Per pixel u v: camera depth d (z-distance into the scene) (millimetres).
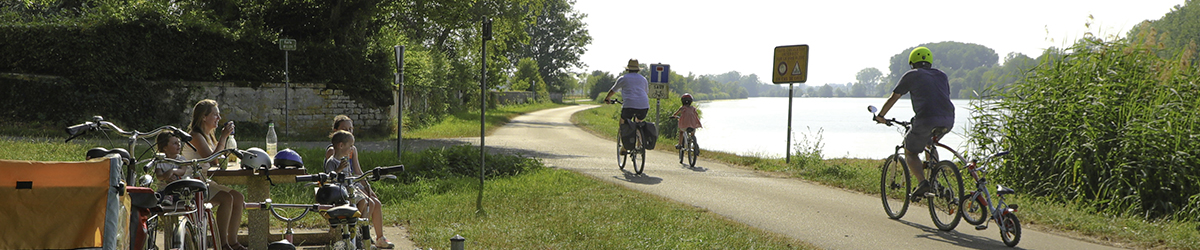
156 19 17875
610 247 5328
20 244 2787
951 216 6363
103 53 16984
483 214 6789
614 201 7746
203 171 4465
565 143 18609
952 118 6477
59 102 16516
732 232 6066
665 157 14141
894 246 5809
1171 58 8688
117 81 17234
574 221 6398
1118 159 7703
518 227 6109
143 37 17594
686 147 12586
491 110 48750
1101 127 8039
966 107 9500
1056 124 8398
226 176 4445
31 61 16812
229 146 5211
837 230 6477
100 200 2850
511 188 8656
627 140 10859
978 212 6082
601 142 19547
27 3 24578
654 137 10773
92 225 2840
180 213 3541
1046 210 7090
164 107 17875
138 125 17406
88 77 16797
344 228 3271
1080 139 8023
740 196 8602
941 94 6473
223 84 18562
